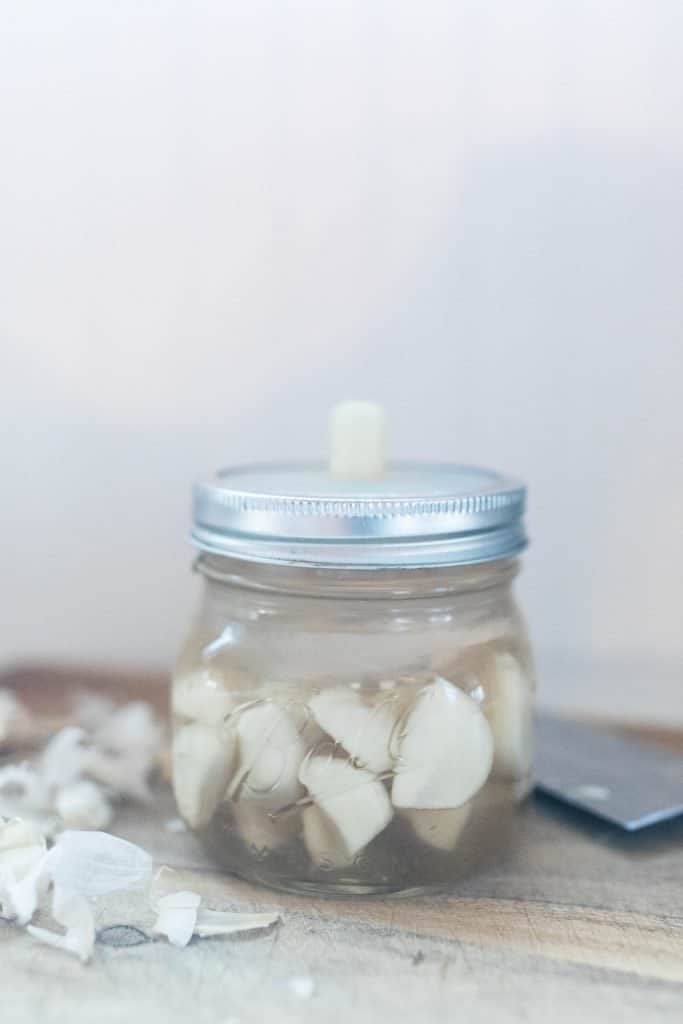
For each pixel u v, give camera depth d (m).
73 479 0.47
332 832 0.30
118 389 0.46
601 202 0.42
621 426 0.43
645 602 0.44
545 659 0.45
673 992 0.28
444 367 0.44
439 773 0.30
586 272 0.42
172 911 0.30
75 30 0.45
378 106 0.43
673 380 0.42
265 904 0.31
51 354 0.47
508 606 0.33
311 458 0.45
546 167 0.42
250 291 0.45
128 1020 0.27
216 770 0.31
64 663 0.48
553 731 0.41
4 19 0.45
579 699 0.45
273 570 0.30
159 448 0.46
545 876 0.33
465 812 0.30
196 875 0.32
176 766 0.32
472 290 0.43
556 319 0.43
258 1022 0.27
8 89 0.45
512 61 0.42
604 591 0.44
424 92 0.43
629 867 0.33
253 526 0.30
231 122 0.44
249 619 0.31
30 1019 0.27
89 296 0.46
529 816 0.36
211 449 0.46
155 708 0.43
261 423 0.45
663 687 0.44
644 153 0.41
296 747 0.30
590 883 0.32
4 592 0.48
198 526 0.32
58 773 0.36
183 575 0.47
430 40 0.42
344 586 0.30
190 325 0.45
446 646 0.30
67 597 0.48
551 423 0.43
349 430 0.34
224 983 0.28
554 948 0.29
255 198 0.44
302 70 0.43
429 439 0.44
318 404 0.45
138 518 0.47
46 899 0.31
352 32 0.43
